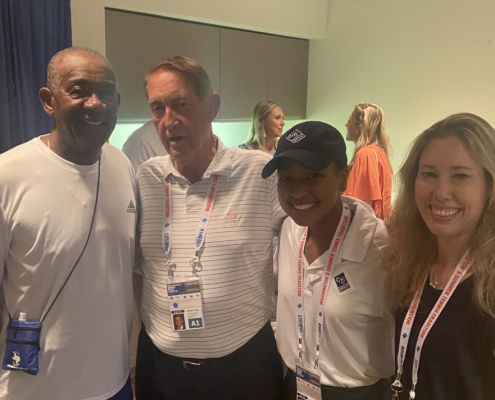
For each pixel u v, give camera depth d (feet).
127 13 10.72
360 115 11.46
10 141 8.53
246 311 4.95
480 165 3.60
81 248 4.32
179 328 4.80
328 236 4.38
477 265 3.60
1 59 8.21
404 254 4.08
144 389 5.32
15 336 4.17
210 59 12.61
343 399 4.28
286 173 4.15
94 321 4.44
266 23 13.35
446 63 12.26
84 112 4.11
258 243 5.00
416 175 4.02
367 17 13.91
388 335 4.39
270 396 5.17
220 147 5.16
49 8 8.76
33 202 4.16
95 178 4.50
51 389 4.30
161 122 4.77
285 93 15.14
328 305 4.20
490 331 3.45
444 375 3.64
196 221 4.92
